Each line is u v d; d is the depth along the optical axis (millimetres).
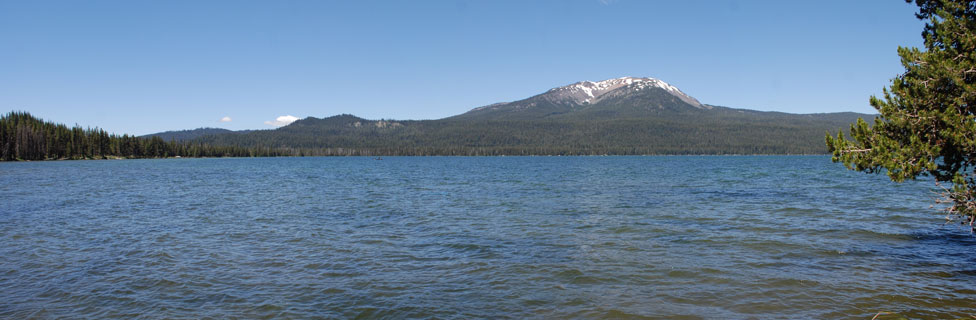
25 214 27578
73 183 55500
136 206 31719
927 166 12352
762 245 17938
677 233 20531
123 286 13305
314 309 11594
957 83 12039
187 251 17500
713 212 27016
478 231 21375
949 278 13500
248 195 40000
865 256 16062
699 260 15727
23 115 185875
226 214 27453
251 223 23953
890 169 12578
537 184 51969
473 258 16234
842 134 14055
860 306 11484
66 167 110750
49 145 164750
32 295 12586
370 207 30734
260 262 15836
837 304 11625
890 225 22031
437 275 14258
